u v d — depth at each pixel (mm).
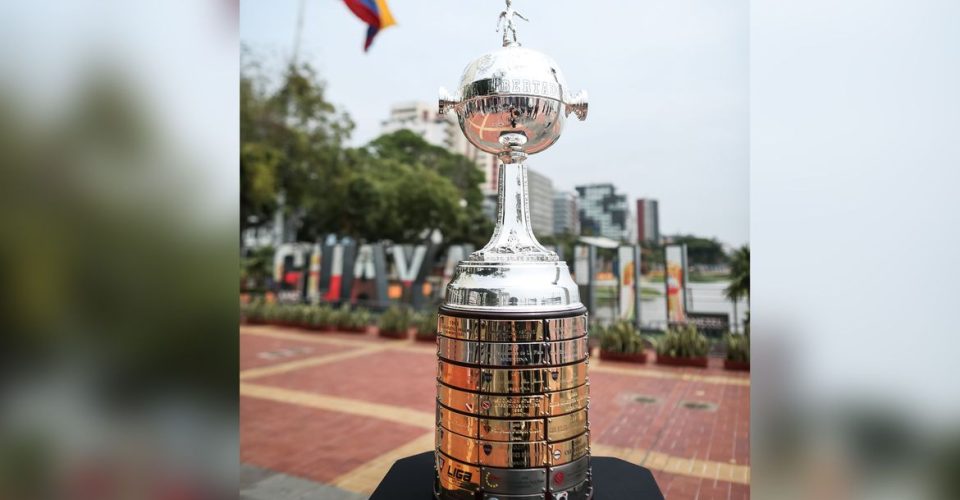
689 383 6605
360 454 4281
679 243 8586
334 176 12812
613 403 5715
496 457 1374
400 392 6188
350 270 11891
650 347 8641
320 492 3613
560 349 1405
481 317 1388
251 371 7305
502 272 1436
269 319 11789
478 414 1387
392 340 10023
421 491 1629
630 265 8828
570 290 1479
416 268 11312
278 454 4270
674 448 4402
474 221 12070
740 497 3502
